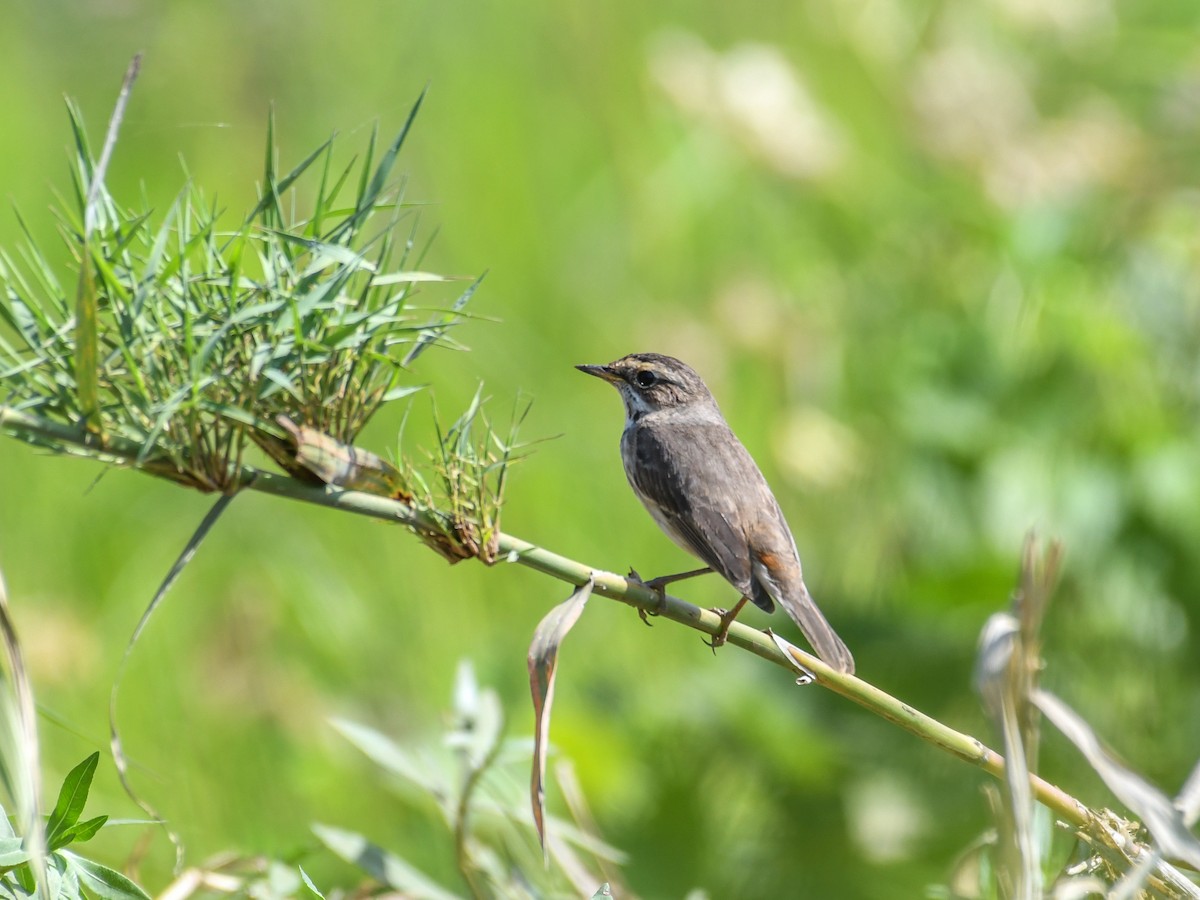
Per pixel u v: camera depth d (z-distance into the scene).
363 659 11.44
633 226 13.88
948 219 12.80
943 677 10.69
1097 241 12.06
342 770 10.46
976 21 14.47
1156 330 11.62
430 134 14.12
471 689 6.87
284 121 14.16
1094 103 13.57
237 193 13.51
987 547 10.88
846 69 14.84
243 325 4.88
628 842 10.13
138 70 4.66
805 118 13.14
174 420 4.82
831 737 10.41
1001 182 12.44
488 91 14.33
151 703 10.75
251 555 11.87
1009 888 4.91
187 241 5.00
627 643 11.85
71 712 10.58
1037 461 11.11
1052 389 11.32
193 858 9.68
